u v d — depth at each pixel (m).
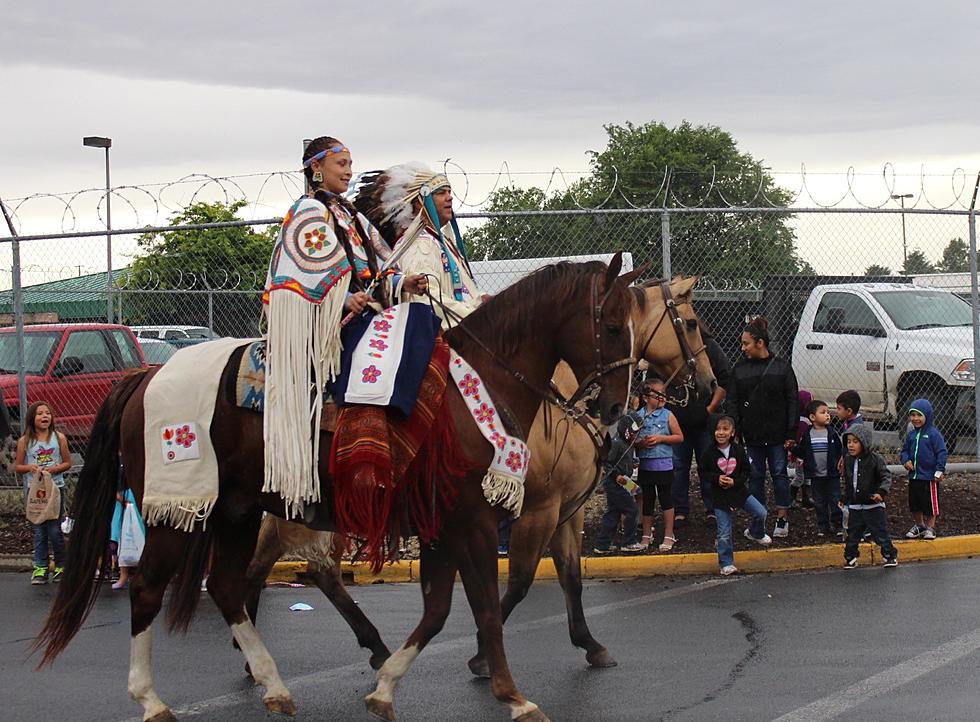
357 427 6.14
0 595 10.54
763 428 11.59
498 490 6.30
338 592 7.85
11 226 13.09
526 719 6.16
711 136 33.84
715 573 10.91
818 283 16.33
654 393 8.33
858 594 9.73
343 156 6.77
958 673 7.16
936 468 11.56
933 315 15.48
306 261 6.36
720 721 6.36
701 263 15.33
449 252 7.66
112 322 16.50
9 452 13.89
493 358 6.58
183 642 8.66
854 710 6.47
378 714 6.32
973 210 13.28
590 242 14.87
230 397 6.48
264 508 6.63
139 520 10.68
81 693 7.28
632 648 8.14
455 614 9.52
